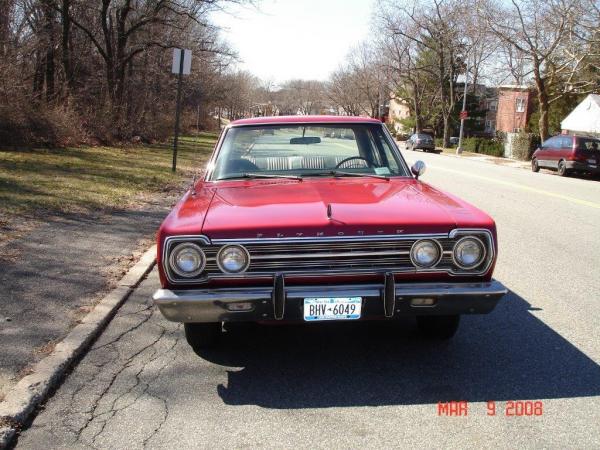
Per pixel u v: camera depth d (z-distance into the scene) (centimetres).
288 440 324
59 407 359
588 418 347
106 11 2609
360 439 325
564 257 772
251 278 368
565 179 2191
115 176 1384
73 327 472
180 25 2842
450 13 4788
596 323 516
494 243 378
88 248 720
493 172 2367
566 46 3042
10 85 1719
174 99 4294
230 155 515
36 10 2241
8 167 1344
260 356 441
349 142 526
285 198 423
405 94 7281
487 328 501
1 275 595
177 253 363
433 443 321
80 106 2358
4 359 408
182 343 465
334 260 371
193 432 333
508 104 6481
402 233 370
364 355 443
